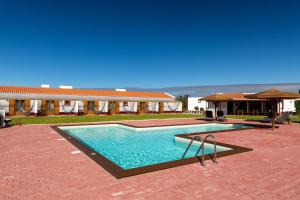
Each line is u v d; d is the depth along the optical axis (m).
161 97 45.16
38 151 9.12
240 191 5.19
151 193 5.04
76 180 5.82
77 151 9.12
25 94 33.03
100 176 6.11
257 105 36.34
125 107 39.12
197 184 5.59
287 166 7.17
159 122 23.77
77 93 38.56
